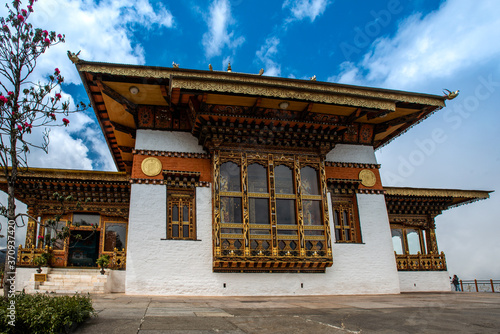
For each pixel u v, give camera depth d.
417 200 25.20
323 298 17.11
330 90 19.59
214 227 18.22
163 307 12.05
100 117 21.16
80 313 8.27
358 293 19.95
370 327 8.86
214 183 18.80
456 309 12.30
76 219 22.52
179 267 18.17
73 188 21.61
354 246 20.73
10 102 8.62
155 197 19.02
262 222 18.89
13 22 8.93
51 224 9.29
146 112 20.28
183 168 19.77
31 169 20.27
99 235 22.70
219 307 12.52
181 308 11.92
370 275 20.50
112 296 16.14
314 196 20.05
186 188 19.61
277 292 18.70
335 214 21.56
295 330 8.41
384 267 20.88
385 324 9.27
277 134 19.80
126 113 20.58
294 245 18.98
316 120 20.61
